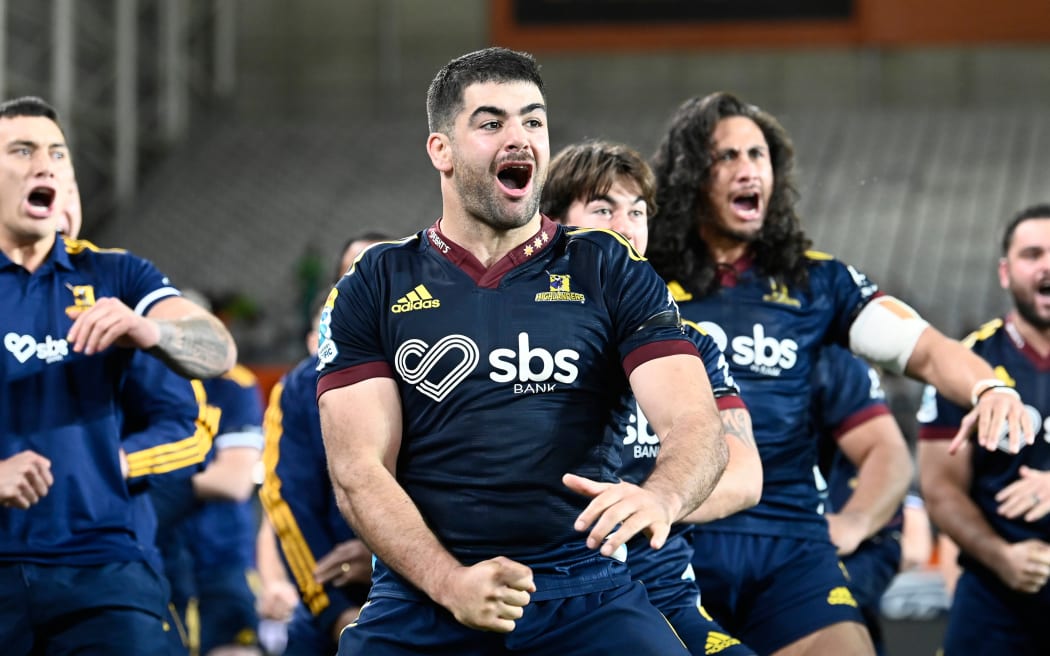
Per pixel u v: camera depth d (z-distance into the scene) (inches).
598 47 3260.3
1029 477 628.4
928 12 3147.1
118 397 542.3
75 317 532.1
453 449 398.3
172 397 557.3
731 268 595.8
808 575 559.5
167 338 504.1
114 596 513.7
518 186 409.4
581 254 416.5
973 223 2775.6
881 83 3218.5
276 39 3410.4
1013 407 513.7
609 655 387.2
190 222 3034.0
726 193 594.9
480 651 392.8
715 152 596.7
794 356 582.9
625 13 3250.5
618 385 414.9
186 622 823.1
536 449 395.5
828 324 596.7
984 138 3046.3
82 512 519.8
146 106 3235.7
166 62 3250.5
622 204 533.3
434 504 400.2
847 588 562.3
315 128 3319.4
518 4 3284.9
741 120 600.7
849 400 657.6
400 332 408.2
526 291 407.8
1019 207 2812.5
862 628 544.4
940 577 1020.5
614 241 420.5
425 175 3132.4
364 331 413.4
